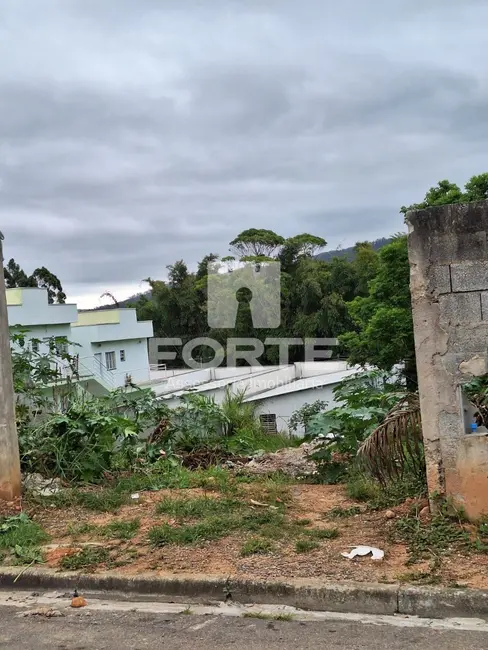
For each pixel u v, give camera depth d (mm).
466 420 4875
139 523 5578
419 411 5332
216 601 4125
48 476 7242
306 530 5098
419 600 3814
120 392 9617
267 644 3453
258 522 5355
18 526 5414
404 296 17125
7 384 6262
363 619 3771
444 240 4867
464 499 4844
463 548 4441
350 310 19312
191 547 4836
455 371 4867
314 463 9023
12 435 6273
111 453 7910
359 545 4695
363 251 36938
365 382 10305
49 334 26547
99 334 30828
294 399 20203
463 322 4832
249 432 14195
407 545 4633
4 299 6309
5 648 3543
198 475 7582
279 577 4152
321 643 3438
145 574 4348
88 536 5277
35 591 4469
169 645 3490
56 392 8758
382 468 5516
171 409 10586
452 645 3354
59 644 3568
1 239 6270
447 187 17938
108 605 4164
